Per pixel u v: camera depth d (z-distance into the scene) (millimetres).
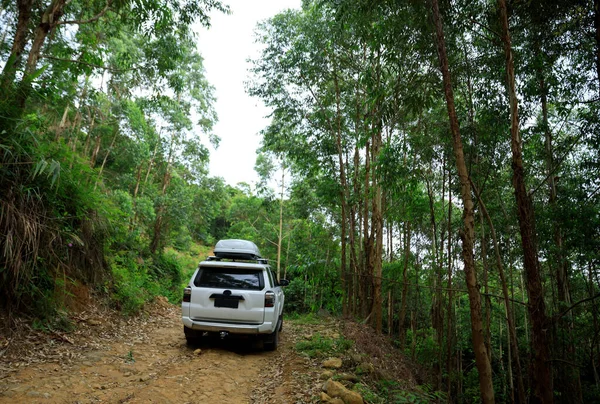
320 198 15727
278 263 28000
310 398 4137
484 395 4242
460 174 4531
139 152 21469
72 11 9758
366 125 10586
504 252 11781
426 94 6816
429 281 12375
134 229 16531
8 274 5012
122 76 18047
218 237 48219
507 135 7465
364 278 11562
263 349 6715
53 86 6848
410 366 9141
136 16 8664
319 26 10844
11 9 8242
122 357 5352
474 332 4383
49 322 5625
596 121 7230
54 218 5688
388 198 12531
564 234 8781
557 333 9367
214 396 4215
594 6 5242
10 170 5227
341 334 8047
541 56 6402
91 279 7539
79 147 19188
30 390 3711
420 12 5918
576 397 9383
